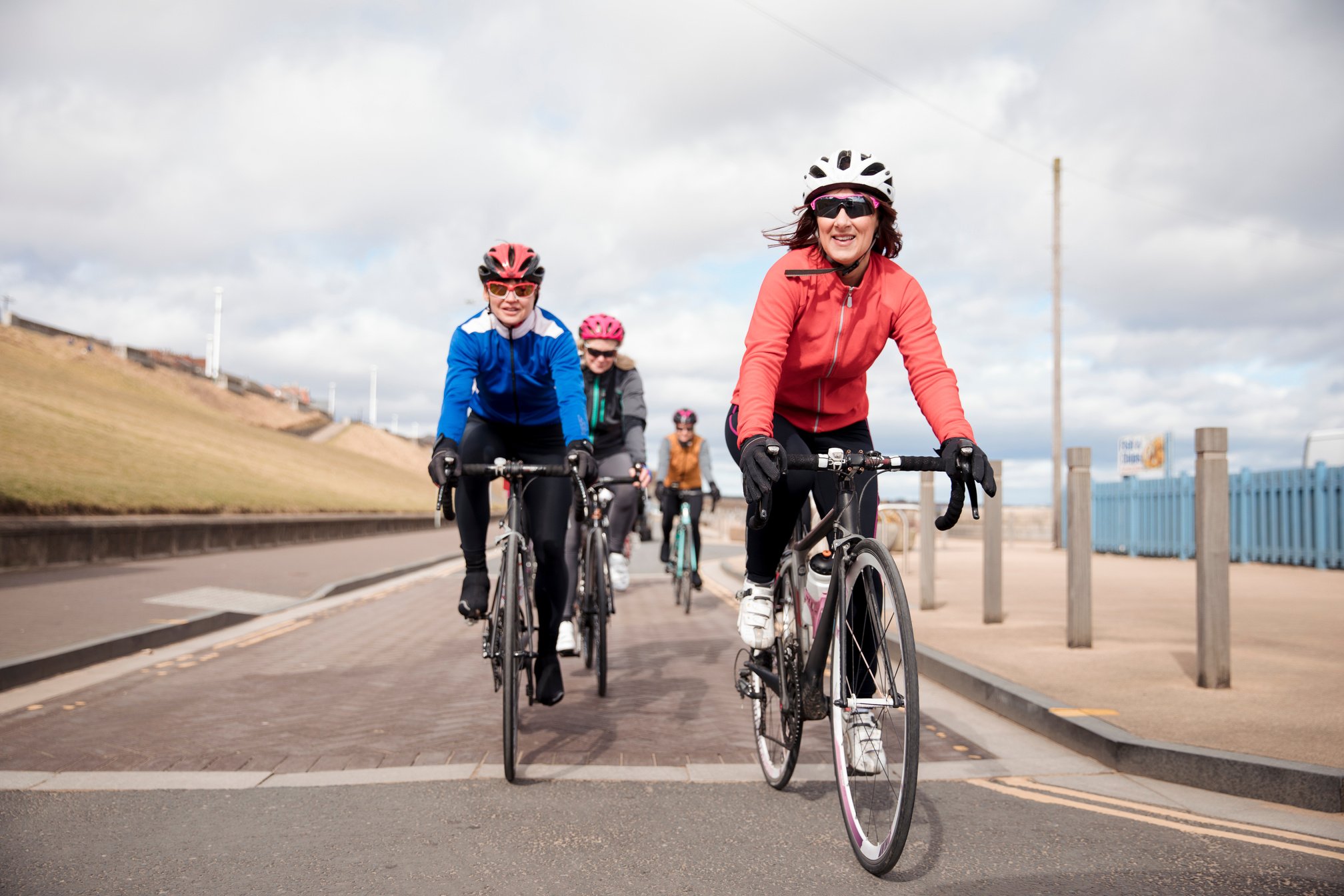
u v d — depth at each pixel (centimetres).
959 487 267
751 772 385
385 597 1132
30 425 2388
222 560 1517
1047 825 319
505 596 381
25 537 1211
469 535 412
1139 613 828
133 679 594
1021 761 407
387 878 271
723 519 3303
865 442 345
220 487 2478
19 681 566
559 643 484
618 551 759
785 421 330
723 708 511
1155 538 1889
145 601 909
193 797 349
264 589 1091
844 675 295
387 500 4734
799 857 288
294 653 701
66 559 1291
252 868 278
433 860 285
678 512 1036
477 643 752
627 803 343
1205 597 498
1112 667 559
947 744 438
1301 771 341
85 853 290
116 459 2316
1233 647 627
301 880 269
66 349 6069
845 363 317
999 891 261
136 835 308
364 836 306
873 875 274
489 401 432
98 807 338
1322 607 874
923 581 872
